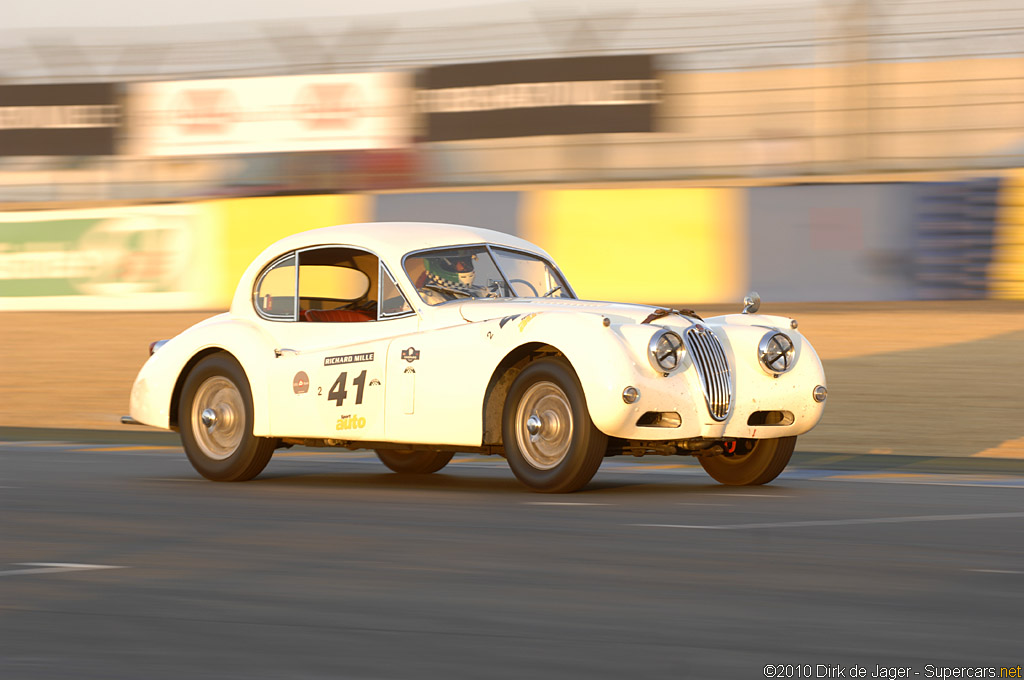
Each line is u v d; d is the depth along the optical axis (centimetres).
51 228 7406
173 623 1407
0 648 1307
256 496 2542
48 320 7044
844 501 2450
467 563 1755
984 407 4306
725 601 1505
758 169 6788
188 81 7662
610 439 2514
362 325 2744
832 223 6225
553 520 2162
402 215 6844
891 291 6150
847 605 1484
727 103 6850
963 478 2947
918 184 6122
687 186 6644
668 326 2506
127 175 7962
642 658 1254
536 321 2483
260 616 1438
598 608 1470
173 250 7188
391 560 1783
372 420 2647
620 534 2003
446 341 2583
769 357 2586
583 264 6544
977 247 6062
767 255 6306
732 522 2139
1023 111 6594
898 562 1758
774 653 1273
